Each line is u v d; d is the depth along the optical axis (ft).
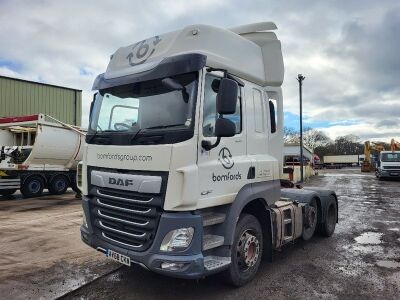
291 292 15.62
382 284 16.62
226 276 15.42
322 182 88.28
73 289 15.74
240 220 15.85
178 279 16.88
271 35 18.52
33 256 20.49
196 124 13.09
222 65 15.01
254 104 17.10
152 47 15.20
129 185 13.66
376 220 32.83
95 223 15.34
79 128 51.60
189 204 12.82
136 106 14.49
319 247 22.98
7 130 51.67
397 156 94.53
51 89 79.46
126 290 15.65
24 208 38.86
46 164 49.80
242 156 15.76
